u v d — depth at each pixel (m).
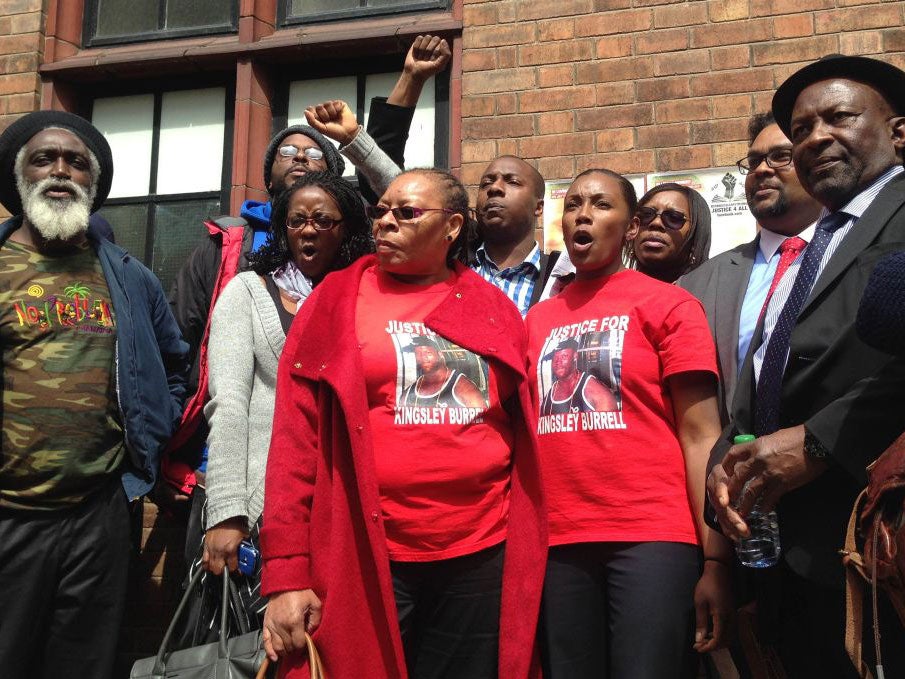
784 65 4.32
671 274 3.61
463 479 2.43
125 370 3.28
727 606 2.44
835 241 2.53
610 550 2.46
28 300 3.23
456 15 4.75
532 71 4.58
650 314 2.60
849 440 2.10
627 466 2.49
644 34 4.49
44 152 3.39
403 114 3.77
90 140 3.59
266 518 2.40
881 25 4.25
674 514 2.47
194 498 3.41
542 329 2.77
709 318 3.09
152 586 4.22
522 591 2.39
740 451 2.23
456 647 2.41
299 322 2.59
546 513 2.44
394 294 2.63
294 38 4.90
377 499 2.35
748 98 4.33
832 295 2.33
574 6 4.59
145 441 3.28
